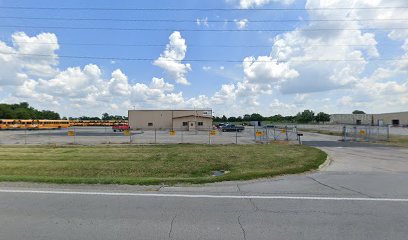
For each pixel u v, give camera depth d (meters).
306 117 116.69
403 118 88.88
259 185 7.37
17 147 21.41
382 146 22.12
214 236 4.17
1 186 7.13
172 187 7.10
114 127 59.69
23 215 5.07
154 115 73.56
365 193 6.55
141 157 14.58
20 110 122.94
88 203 5.78
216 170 10.84
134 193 6.53
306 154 14.74
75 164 12.12
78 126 95.06
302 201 5.93
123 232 4.33
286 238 4.09
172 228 4.48
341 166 10.97
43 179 7.70
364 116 103.62
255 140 29.78
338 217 4.95
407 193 6.55
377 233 4.27
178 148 19.25
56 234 4.25
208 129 68.81
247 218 4.92
